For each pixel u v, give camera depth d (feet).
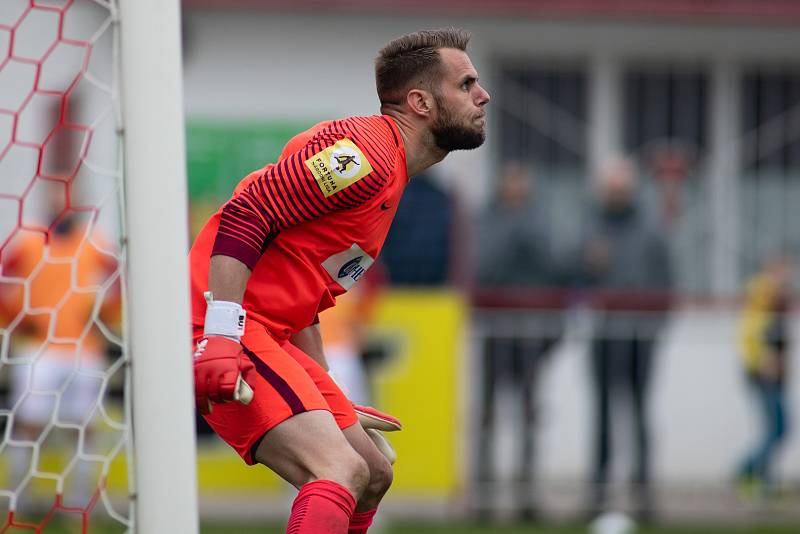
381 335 123.85
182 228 38.88
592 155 138.00
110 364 105.09
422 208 125.90
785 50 137.49
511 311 124.47
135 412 38.65
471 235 126.31
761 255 138.92
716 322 131.13
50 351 103.30
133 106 38.81
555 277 125.29
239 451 42.93
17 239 102.17
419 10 130.62
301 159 41.14
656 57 138.00
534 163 137.39
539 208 136.67
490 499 121.08
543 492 122.21
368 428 47.37
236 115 132.05
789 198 139.13
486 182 136.77
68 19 106.01
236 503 121.19
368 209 42.47
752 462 126.00
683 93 138.72
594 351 122.93
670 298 123.54
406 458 123.75
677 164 136.05
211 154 130.62
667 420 128.47
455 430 123.95
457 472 123.85
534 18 132.26
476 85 44.52
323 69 132.87
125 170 38.78
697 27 135.85
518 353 124.36
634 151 138.51
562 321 123.85
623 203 124.77
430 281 124.88
